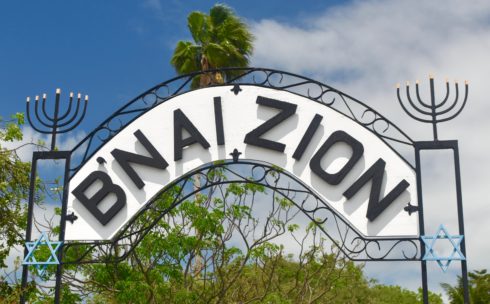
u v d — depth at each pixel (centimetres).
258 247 1409
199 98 834
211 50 2262
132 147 830
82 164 831
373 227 758
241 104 823
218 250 1417
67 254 1296
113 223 810
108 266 1332
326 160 789
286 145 799
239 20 2369
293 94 816
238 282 1512
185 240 1340
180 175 812
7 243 1299
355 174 778
